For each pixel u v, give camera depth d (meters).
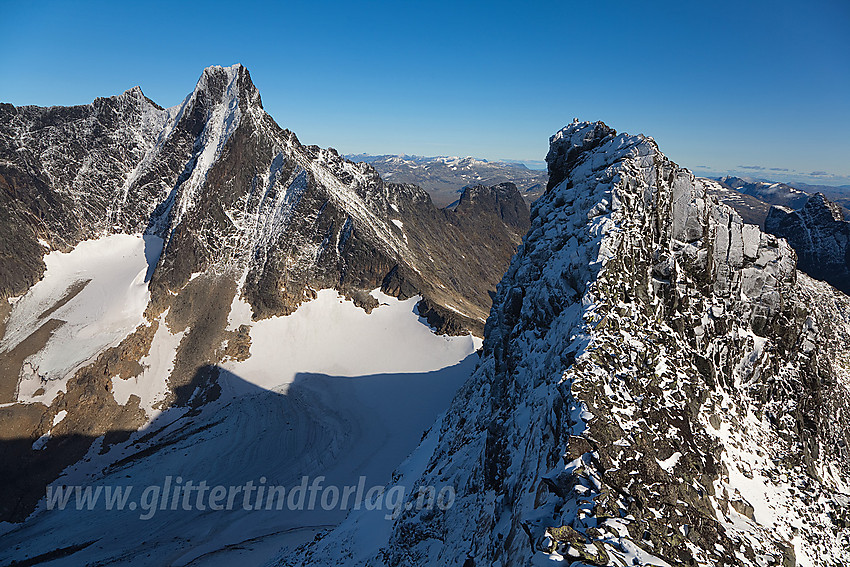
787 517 26.44
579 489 19.45
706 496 23.02
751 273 34.69
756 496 26.50
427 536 35.41
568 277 31.22
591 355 24.95
